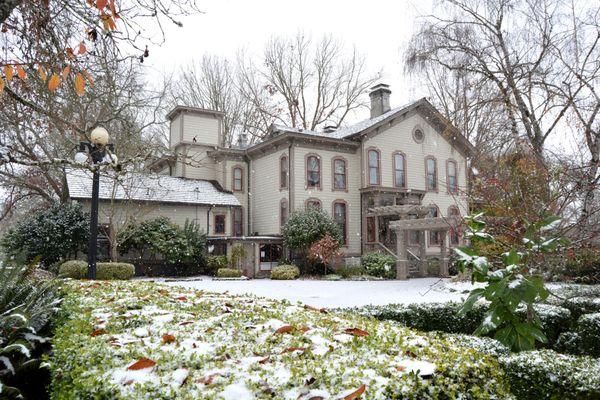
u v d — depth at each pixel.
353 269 21.34
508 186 7.00
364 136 24.56
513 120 13.19
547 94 11.40
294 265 21.97
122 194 20.52
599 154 9.41
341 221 24.25
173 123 27.52
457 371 2.19
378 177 24.77
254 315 3.87
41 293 4.93
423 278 20.92
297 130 25.38
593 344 5.26
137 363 2.23
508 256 3.56
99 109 12.82
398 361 2.32
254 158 26.70
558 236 4.46
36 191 25.30
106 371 2.19
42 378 4.15
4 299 4.68
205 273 22.39
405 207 21.56
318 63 38.97
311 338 2.90
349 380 2.00
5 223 29.00
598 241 6.19
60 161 5.32
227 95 38.66
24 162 4.98
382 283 17.91
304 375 2.05
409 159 25.91
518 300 3.35
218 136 27.31
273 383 1.99
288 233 21.81
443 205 26.69
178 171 26.78
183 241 20.56
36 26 5.02
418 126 26.42
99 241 20.11
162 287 6.68
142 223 20.44
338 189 24.34
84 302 4.61
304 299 12.23
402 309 6.89
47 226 18.19
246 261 21.73
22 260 5.06
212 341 2.90
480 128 16.97
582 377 2.86
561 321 6.18
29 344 4.16
